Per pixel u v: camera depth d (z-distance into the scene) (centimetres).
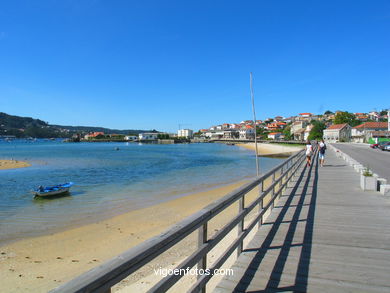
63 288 124
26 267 723
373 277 336
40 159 4894
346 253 409
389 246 436
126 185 2067
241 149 8962
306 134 10269
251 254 406
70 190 1858
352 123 10119
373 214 627
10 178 2527
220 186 1988
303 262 379
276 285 318
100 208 1352
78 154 6475
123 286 549
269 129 16300
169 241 195
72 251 829
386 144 3788
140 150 8669
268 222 566
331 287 313
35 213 1267
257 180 453
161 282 189
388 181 1230
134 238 935
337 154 2666
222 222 987
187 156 5762
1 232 1002
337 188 969
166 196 1633
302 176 1284
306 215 619
